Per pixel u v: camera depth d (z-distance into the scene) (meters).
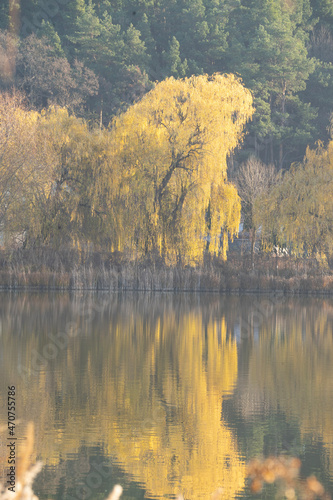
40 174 73.75
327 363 40.53
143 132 76.88
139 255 79.44
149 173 76.19
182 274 80.31
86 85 135.38
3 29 134.25
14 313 59.06
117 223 75.31
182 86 79.75
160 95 79.44
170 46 142.88
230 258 87.56
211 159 77.31
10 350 42.50
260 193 92.62
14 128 74.00
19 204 73.31
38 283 77.25
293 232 80.81
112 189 75.56
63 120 76.94
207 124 78.19
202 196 77.12
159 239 77.00
